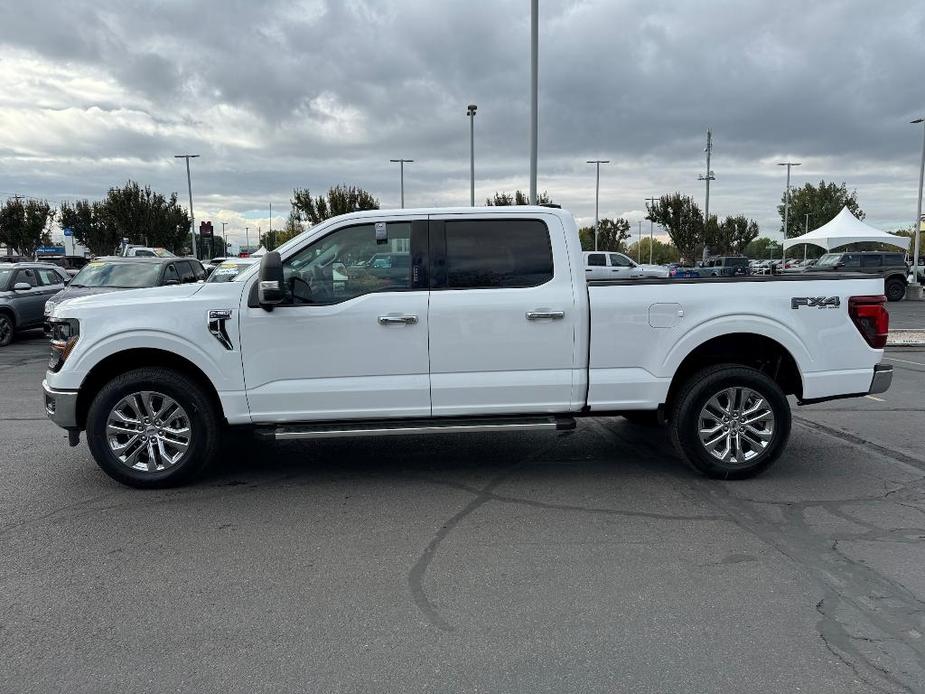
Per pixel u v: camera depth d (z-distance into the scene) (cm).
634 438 678
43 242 5331
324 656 305
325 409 512
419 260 514
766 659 300
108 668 296
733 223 6469
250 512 479
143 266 1415
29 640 319
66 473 567
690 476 556
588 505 491
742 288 530
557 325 514
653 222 5609
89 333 504
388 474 564
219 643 315
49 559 405
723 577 378
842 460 603
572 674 291
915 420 757
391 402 513
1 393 934
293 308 502
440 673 292
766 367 570
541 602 352
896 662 298
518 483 540
